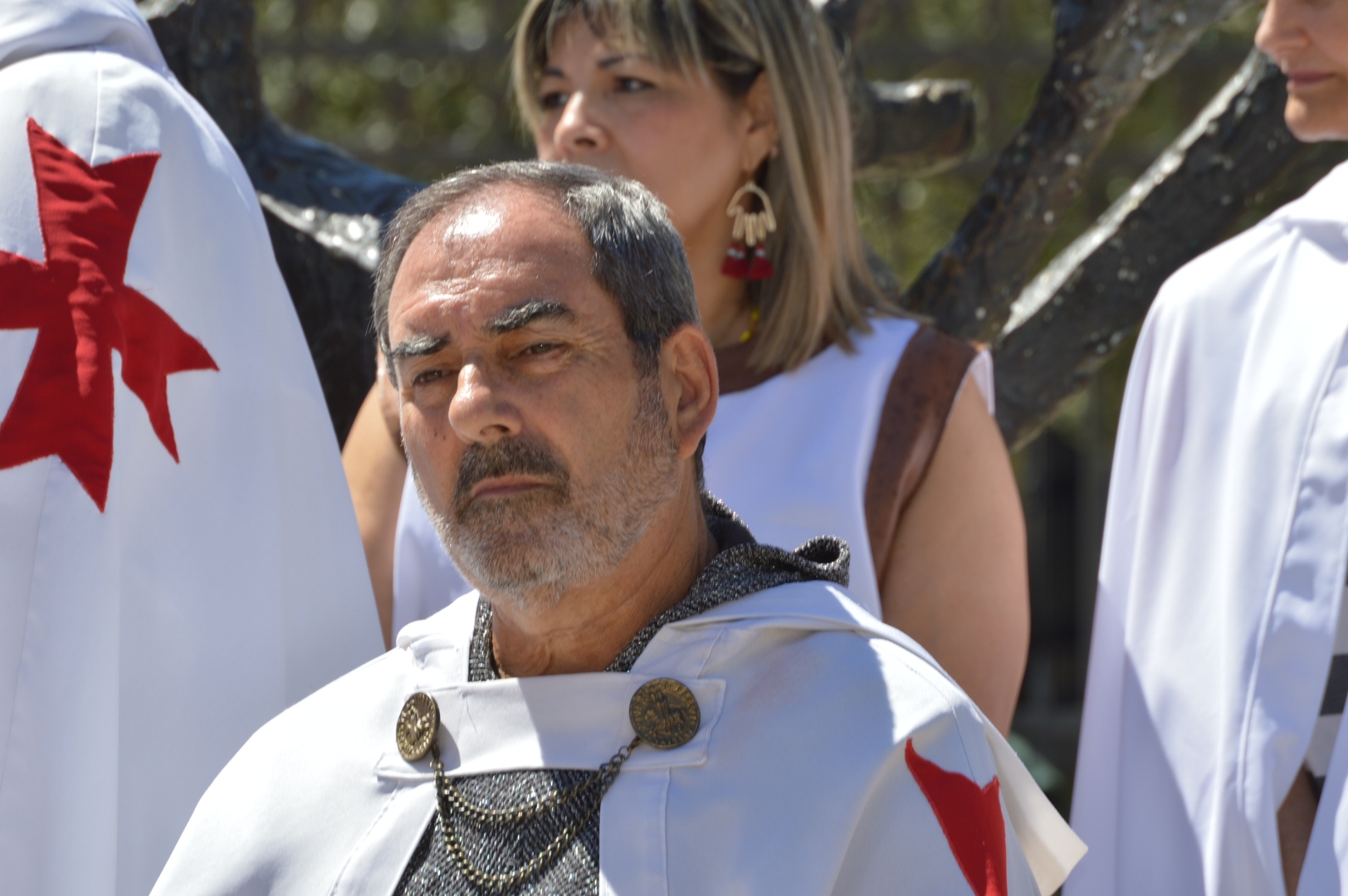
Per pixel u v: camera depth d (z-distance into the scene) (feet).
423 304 15.83
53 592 19.11
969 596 23.75
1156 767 22.80
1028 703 87.97
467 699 16.63
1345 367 21.72
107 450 19.62
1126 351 76.48
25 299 19.75
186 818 20.43
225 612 20.92
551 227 15.97
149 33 23.02
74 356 19.63
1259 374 22.76
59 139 20.62
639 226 16.39
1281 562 21.61
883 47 67.00
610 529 15.74
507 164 16.98
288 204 29.40
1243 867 21.30
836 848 15.05
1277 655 21.38
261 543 21.30
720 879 15.08
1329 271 22.61
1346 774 20.01
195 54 29.68
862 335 25.17
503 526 15.57
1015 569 24.25
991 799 15.70
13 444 19.30
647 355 16.10
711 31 24.76
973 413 24.70
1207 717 22.26
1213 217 30.68
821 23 25.99
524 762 16.07
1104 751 24.03
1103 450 81.87
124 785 20.15
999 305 30.66
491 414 15.31
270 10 73.97
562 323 15.55
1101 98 29.84
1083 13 29.73
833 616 16.42
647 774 15.69
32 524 19.19
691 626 16.28
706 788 15.52
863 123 30.91
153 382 20.62
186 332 21.36
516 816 15.70
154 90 21.76
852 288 25.95
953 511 24.11
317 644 22.02
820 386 24.52
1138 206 31.04
